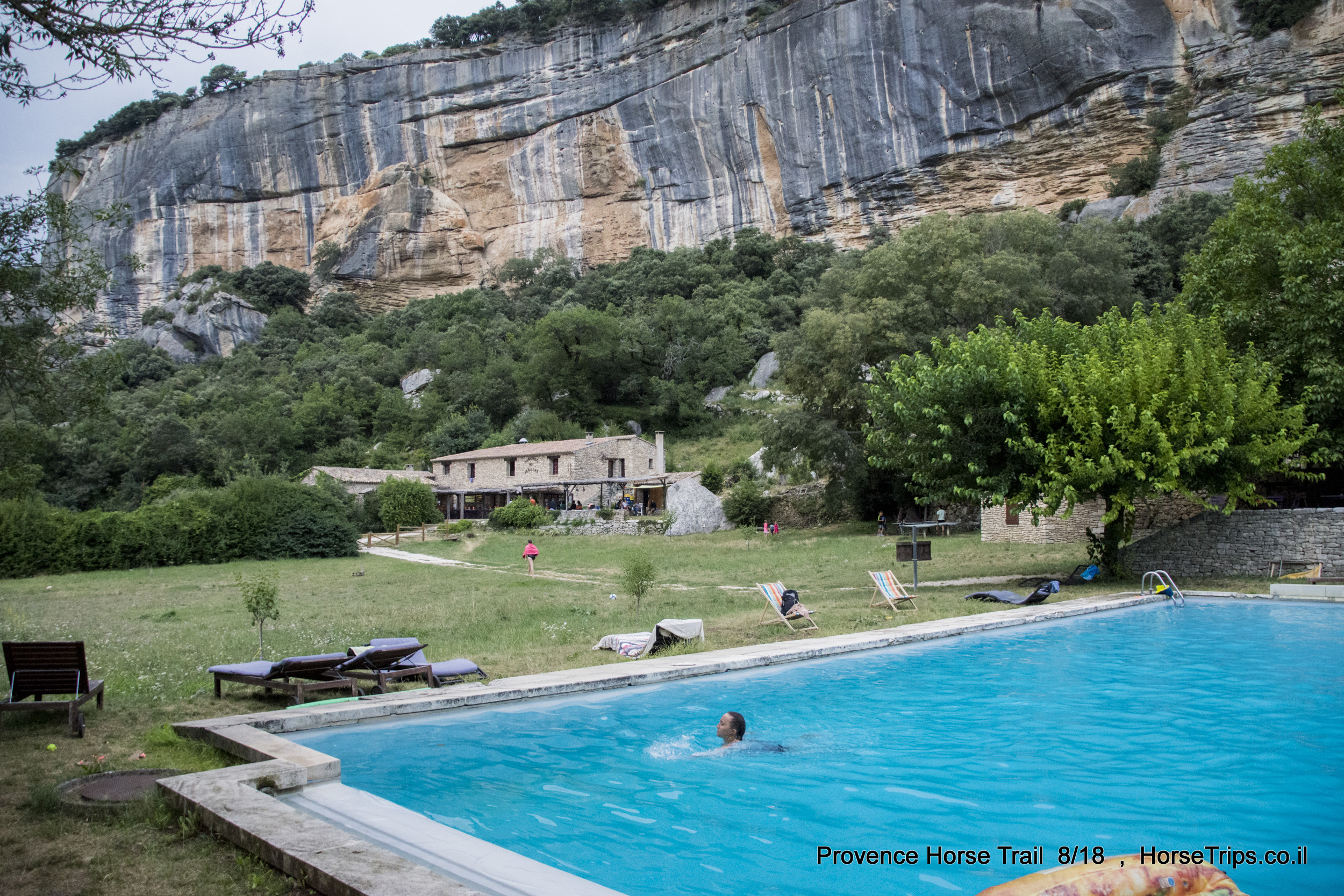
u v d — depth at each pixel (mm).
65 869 4832
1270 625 15047
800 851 5426
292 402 88062
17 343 11445
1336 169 23719
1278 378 21688
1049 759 7445
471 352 92875
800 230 96562
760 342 84438
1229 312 24031
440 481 65312
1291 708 9156
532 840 5621
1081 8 76250
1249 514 21625
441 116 122625
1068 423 20203
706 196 104938
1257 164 67625
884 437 23625
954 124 83938
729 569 28547
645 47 109438
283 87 126812
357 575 31891
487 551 40562
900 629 13867
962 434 20797
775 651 11945
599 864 5207
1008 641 13586
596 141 112250
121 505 69250
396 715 8852
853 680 10820
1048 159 80375
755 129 98812
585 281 103625
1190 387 19672
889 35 86500
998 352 20656
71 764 7133
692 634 13516
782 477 55812
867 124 89250
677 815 6129
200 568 36938
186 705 9711
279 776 6184
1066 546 29375
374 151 125812
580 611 18719
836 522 46781
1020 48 79312
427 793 6578
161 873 4770
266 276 120875
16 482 13117
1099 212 72125
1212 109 70562
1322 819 5883
